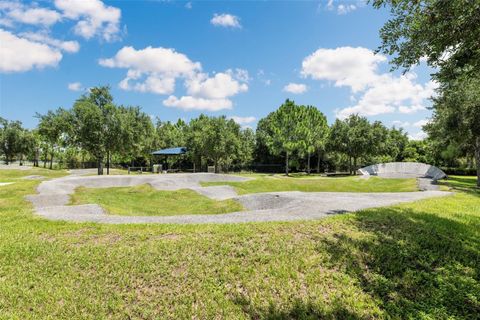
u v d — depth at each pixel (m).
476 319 4.04
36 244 6.34
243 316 4.13
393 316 4.06
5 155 56.72
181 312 4.24
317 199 12.25
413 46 6.01
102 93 32.84
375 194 14.52
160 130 59.38
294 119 42.22
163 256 5.71
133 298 4.58
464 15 5.00
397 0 6.08
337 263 5.32
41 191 16.34
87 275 5.19
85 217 9.01
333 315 4.08
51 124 34.03
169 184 21.56
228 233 6.69
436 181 25.62
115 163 59.34
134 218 8.95
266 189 21.80
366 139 40.97
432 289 4.66
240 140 49.75
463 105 16.86
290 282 4.85
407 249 5.84
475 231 7.07
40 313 4.29
